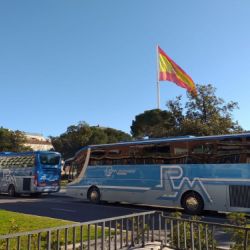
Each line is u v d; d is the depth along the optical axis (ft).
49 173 98.07
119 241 31.53
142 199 65.10
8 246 21.62
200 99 111.96
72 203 75.46
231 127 109.70
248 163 53.26
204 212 60.85
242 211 52.80
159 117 142.10
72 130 207.62
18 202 78.69
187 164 59.67
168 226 34.88
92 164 75.05
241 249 24.95
